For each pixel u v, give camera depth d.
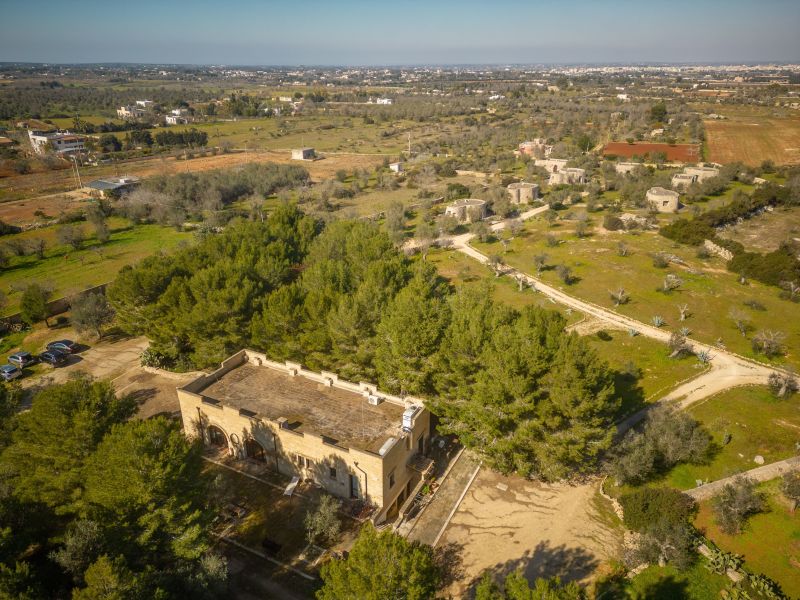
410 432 42.12
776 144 185.50
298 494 42.25
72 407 38.19
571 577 35.84
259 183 155.62
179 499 32.69
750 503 38.84
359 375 50.91
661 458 45.34
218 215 124.88
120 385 58.84
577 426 41.31
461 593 34.88
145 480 31.47
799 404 52.31
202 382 47.97
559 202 130.25
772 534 38.53
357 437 41.53
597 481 44.69
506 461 44.00
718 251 94.00
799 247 93.19
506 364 42.06
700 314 72.38
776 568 36.28
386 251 70.44
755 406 52.16
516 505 42.16
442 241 104.19
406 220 125.94
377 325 50.28
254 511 40.81
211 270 59.47
